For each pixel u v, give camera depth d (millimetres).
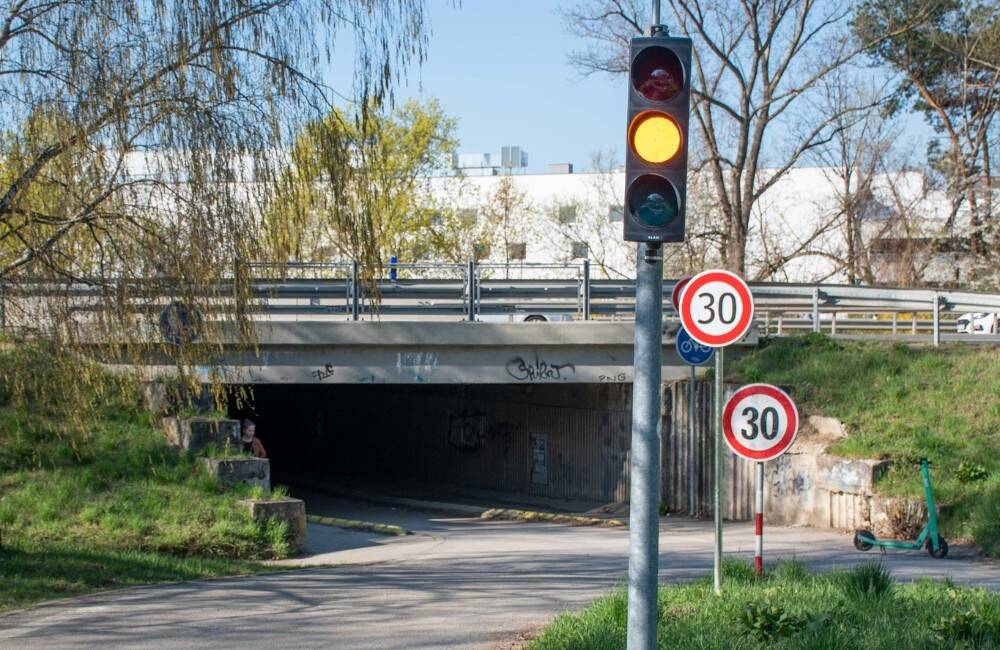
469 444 31891
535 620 9805
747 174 37062
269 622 9930
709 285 9836
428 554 16219
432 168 48000
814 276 50469
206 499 16641
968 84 40656
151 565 13414
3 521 14969
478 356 22812
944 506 15914
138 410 18781
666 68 6125
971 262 40125
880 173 45500
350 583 12656
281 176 11734
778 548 15836
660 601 9117
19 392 12281
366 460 37625
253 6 11641
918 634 7488
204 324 11758
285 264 12141
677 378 23281
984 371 19984
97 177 11039
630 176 6160
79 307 11430
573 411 27156
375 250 12570
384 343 21984
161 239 11172
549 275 53812
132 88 11133
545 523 22109
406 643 8836
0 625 9812
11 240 11430
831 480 17984
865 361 21109
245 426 19859
